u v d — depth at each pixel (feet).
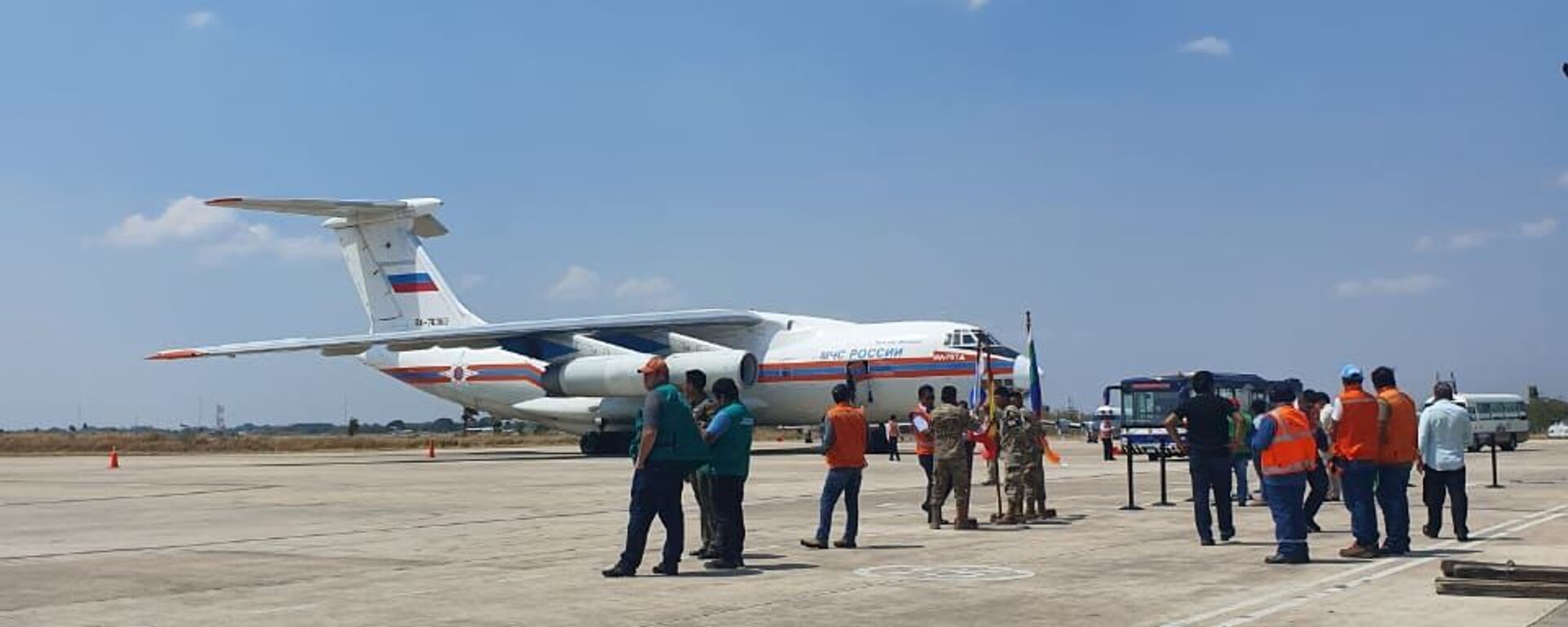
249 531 52.26
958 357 117.29
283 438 260.83
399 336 121.80
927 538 47.75
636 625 29.01
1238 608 30.63
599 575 37.83
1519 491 70.59
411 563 40.98
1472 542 45.19
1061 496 68.80
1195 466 44.55
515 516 58.80
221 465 127.54
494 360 136.36
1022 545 44.96
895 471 94.63
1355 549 40.75
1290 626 28.12
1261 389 127.44
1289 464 39.09
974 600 32.19
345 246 145.89
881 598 32.76
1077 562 40.06
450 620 29.91
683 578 36.96
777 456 128.26
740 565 39.04
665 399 37.42
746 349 129.59
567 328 124.57
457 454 160.04
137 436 256.52
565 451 169.78
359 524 55.16
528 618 30.09
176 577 37.78
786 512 59.52
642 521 37.19
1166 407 119.03
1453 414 45.32
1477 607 30.48
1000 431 55.21
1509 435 155.63
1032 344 65.87
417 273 141.79
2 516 61.26
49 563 41.47
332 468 113.91
